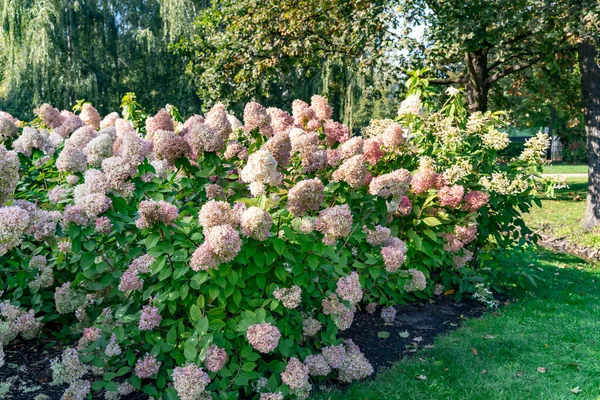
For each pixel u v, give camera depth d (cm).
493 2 997
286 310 354
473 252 600
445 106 612
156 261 323
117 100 2850
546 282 650
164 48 2775
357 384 363
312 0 1254
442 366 393
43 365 373
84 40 2744
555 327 480
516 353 418
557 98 1628
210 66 1380
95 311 390
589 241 935
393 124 508
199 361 301
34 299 404
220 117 424
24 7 2466
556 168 3103
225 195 422
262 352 334
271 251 336
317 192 344
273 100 2372
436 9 1057
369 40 1087
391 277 464
